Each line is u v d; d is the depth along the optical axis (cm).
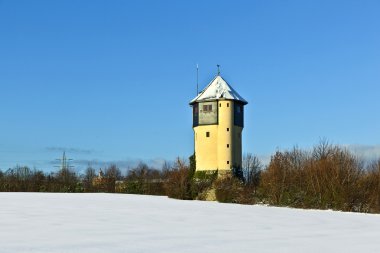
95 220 3428
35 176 12550
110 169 14000
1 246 2186
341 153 6019
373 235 2697
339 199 5497
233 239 2483
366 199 5494
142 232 2748
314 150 6562
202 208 4922
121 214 3978
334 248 2211
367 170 5878
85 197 7069
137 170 12325
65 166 13150
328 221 3594
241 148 8644
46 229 2853
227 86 8669
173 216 3856
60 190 11544
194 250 2131
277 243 2352
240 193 6769
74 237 2503
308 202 5769
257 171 8712
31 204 5178
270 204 6200
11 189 11688
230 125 8375
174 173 7912
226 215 4050
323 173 5797
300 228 3066
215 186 7425
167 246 2227
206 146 8400
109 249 2130
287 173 6419
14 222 3244
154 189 10106
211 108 8444
